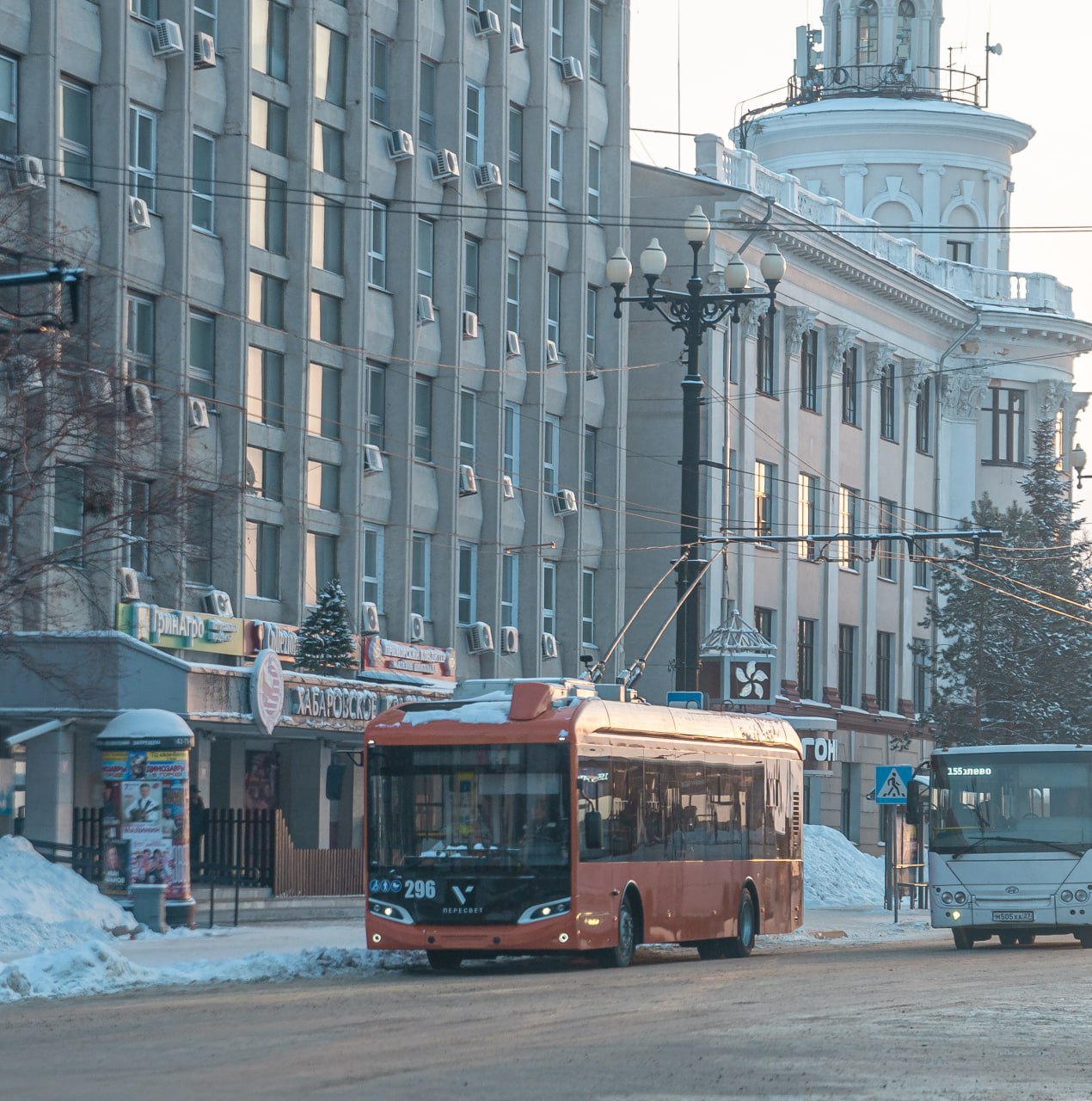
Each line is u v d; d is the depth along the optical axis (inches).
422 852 1380.4
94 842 1935.3
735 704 2733.8
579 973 1347.2
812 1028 928.3
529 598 2925.7
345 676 2413.9
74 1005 1076.5
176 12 2281.0
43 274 1256.2
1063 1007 1032.2
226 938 1598.2
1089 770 1792.6
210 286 2329.0
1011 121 4453.7
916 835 2847.0
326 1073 767.7
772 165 4461.1
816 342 3772.1
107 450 1787.6
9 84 2075.5
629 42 3206.2
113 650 1939.0
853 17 4515.3
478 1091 715.4
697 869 1563.7
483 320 2854.3
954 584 3395.7
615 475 3147.1
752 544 3486.7
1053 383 4362.7
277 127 2472.9
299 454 2470.5
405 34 2689.5
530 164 2967.5
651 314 3363.7
